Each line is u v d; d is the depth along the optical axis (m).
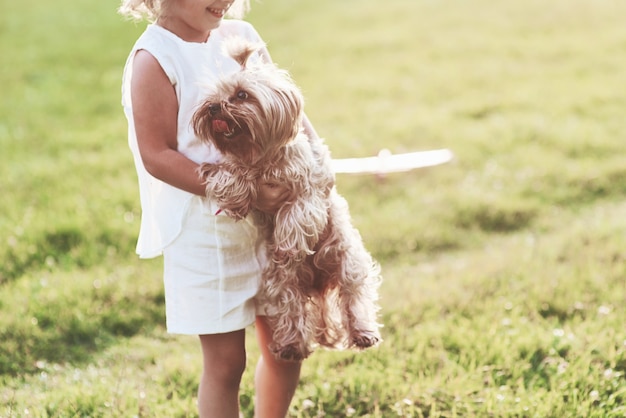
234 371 2.95
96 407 3.62
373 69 12.62
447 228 6.49
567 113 9.83
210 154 2.78
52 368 4.34
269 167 2.62
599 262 5.23
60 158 8.59
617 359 3.86
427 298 4.79
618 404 3.54
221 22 2.97
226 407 2.97
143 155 2.73
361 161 4.30
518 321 4.38
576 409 3.44
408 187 7.52
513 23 15.34
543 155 8.26
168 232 2.82
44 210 6.71
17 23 17.52
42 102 11.34
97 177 7.80
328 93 11.31
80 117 10.57
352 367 3.92
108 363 4.43
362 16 16.98
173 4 2.76
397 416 3.54
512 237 6.41
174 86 2.74
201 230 2.79
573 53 12.91
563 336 4.12
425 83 11.66
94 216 6.53
